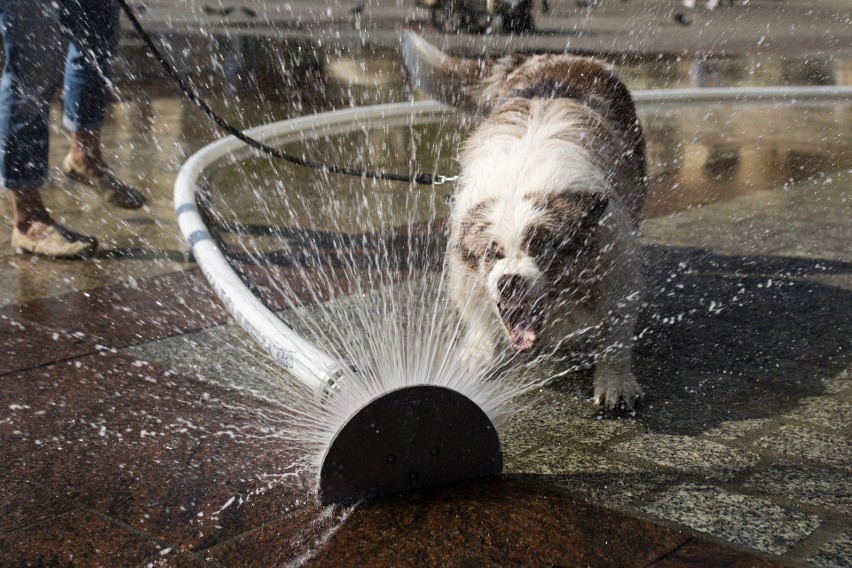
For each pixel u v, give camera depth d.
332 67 11.99
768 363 3.65
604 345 3.48
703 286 4.52
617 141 3.99
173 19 17.12
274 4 20.92
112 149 7.19
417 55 4.98
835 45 16.11
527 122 3.84
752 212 5.80
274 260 4.84
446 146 7.09
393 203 5.80
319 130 7.31
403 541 2.38
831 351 3.75
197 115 8.62
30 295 4.42
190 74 11.15
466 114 5.04
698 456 2.88
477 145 3.87
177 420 3.13
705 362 3.68
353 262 4.80
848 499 2.59
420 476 2.63
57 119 7.88
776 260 4.89
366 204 5.80
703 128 8.56
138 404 3.26
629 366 3.45
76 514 2.55
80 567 2.31
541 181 3.41
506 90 4.51
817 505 2.55
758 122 8.88
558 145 3.57
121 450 2.92
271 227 5.38
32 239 5.00
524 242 3.25
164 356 3.70
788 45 16.06
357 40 14.41
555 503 2.56
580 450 2.93
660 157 7.38
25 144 4.87
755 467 2.80
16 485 2.71
